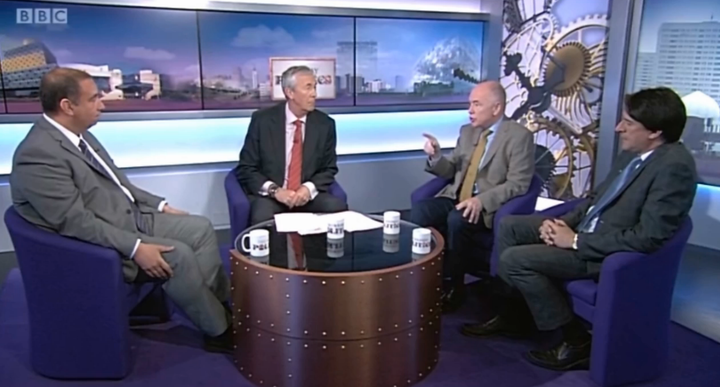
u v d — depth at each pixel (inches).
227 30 151.5
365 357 77.7
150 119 147.2
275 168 121.2
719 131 133.3
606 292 79.0
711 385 84.3
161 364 88.7
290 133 122.4
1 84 134.2
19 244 77.8
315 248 85.0
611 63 144.3
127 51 143.1
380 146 182.5
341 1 166.1
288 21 157.5
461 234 108.7
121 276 81.3
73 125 85.0
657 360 84.7
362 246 86.2
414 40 175.3
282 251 83.6
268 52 157.0
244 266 79.9
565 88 156.3
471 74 186.7
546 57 160.1
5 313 104.9
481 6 185.5
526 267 86.1
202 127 158.1
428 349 85.1
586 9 148.4
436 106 182.5
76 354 81.8
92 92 84.5
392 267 77.5
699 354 93.4
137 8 141.9
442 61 181.3
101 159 96.2
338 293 74.5
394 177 180.1
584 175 155.1
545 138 163.6
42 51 135.9
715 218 139.9
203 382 83.7
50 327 80.8
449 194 121.3
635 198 82.0
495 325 100.0
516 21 167.8
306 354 77.4
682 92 137.5
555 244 88.8
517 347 95.5
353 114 175.5
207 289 90.1
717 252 140.7
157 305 102.0
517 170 109.8
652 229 77.5
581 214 97.1
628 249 79.7
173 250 86.1
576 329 88.8
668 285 82.4
